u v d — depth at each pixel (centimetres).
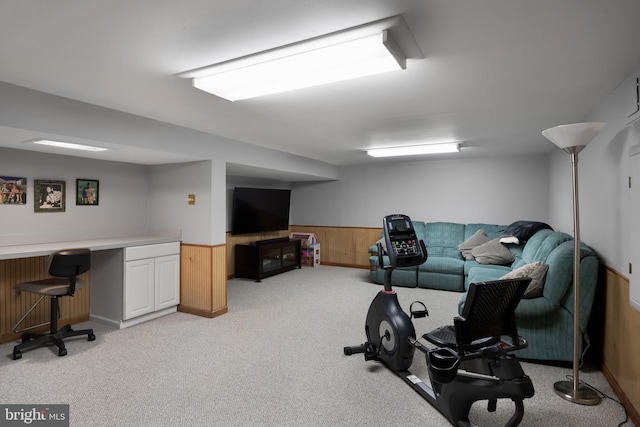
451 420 200
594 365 274
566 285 265
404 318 259
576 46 178
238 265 609
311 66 191
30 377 255
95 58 188
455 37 167
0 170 318
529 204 567
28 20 149
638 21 152
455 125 352
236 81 212
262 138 419
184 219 417
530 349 273
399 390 241
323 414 212
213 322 379
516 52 184
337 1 135
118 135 295
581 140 221
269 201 673
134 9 141
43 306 354
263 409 217
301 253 735
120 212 417
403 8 141
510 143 459
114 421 204
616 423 203
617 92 240
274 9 140
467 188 611
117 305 364
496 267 458
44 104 247
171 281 409
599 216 277
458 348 190
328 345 317
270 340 328
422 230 620
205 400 226
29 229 339
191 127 358
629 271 213
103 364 277
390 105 280
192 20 149
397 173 667
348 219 720
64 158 365
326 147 483
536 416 210
